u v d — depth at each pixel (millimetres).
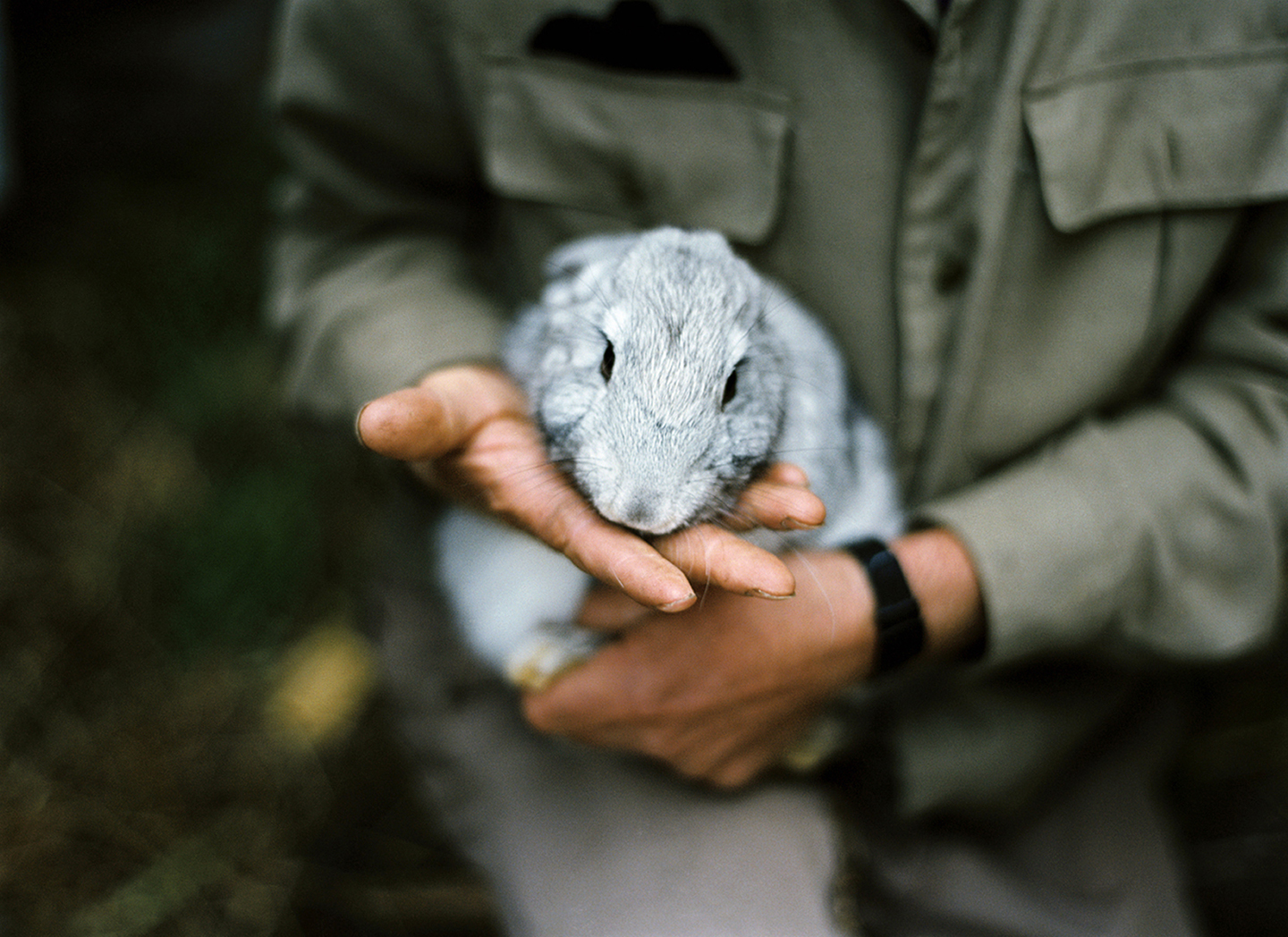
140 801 852
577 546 537
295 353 723
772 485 561
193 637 922
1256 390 612
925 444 639
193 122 1290
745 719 610
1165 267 597
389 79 675
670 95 625
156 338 1100
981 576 585
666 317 568
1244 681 909
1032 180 583
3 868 807
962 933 676
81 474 1011
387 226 740
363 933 810
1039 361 616
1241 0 560
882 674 605
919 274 609
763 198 625
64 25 1233
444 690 714
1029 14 559
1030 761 666
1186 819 860
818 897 636
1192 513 602
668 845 646
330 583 969
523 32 634
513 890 650
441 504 735
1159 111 572
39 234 1194
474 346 665
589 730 617
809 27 593
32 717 877
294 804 864
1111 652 632
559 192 660
